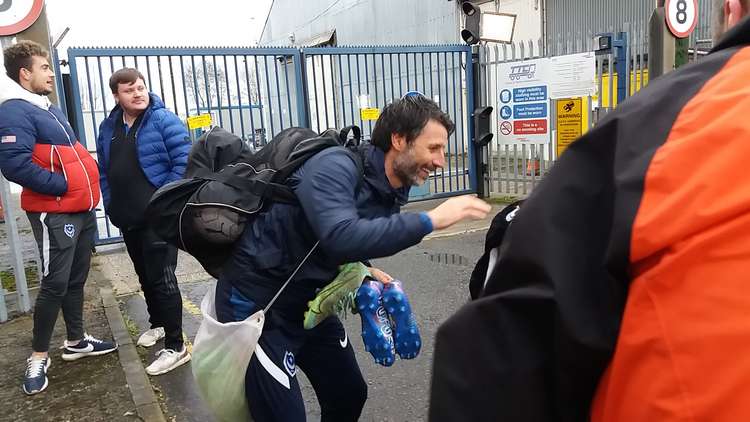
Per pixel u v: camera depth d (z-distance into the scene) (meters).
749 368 0.69
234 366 1.96
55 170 3.43
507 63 8.77
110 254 7.05
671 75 0.92
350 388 2.36
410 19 17.03
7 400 3.35
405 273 5.67
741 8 1.01
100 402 3.30
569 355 0.86
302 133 2.08
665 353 0.75
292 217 1.93
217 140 2.10
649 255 0.79
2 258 6.74
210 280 5.90
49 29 5.48
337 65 9.76
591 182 0.89
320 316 2.06
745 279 0.71
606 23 14.27
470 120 9.35
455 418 0.92
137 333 4.42
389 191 2.00
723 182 0.75
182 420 3.17
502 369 0.90
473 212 1.81
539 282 0.88
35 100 3.40
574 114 8.15
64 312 3.79
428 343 4.04
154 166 3.62
